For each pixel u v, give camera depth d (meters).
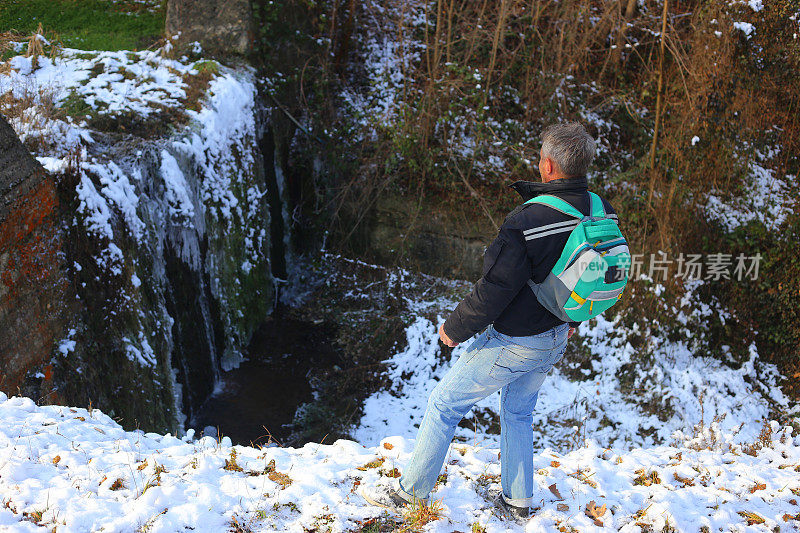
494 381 2.47
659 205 10.49
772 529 3.00
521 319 2.34
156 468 3.03
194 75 9.68
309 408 9.34
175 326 8.17
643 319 10.44
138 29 11.52
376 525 2.73
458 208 11.61
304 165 11.96
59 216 6.01
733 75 10.73
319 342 10.77
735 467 3.79
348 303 11.70
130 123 8.49
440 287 11.80
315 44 11.73
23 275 5.40
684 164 10.64
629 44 11.88
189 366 8.57
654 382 10.18
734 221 10.94
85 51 10.16
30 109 7.80
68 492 2.70
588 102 12.02
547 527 2.77
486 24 11.89
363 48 12.46
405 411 9.68
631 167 11.28
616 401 10.10
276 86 10.95
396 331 10.77
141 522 2.56
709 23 10.43
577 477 3.31
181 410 8.17
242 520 2.70
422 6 12.34
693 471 3.62
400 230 12.00
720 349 10.75
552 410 9.95
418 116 11.24
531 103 11.81
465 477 3.18
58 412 3.83
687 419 9.80
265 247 10.79
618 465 3.67
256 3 10.30
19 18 11.48
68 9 11.95
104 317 6.58
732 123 10.92
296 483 3.01
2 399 3.87
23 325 5.42
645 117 11.73
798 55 10.84
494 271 2.20
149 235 7.54
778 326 10.80
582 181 2.34
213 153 9.05
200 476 3.02
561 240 2.23
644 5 12.45
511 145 11.23
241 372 9.86
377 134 11.62
